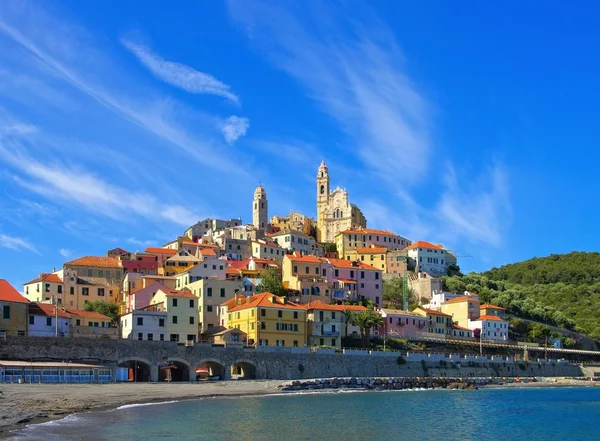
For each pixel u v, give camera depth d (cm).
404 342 19238
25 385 10831
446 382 16275
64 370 11638
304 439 7856
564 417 11100
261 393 12506
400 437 8362
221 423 8800
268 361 14262
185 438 7544
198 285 18325
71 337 12294
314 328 17112
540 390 16688
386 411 10869
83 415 8931
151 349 12962
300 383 13562
